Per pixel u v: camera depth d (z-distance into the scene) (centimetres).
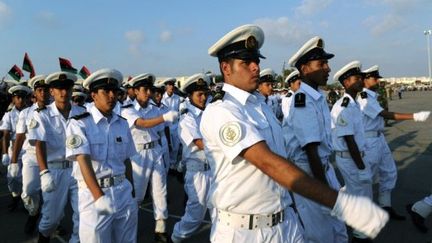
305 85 363
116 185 354
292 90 778
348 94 477
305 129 340
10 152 801
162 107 755
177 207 677
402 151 1091
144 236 544
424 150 1081
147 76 597
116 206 348
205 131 217
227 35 221
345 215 159
